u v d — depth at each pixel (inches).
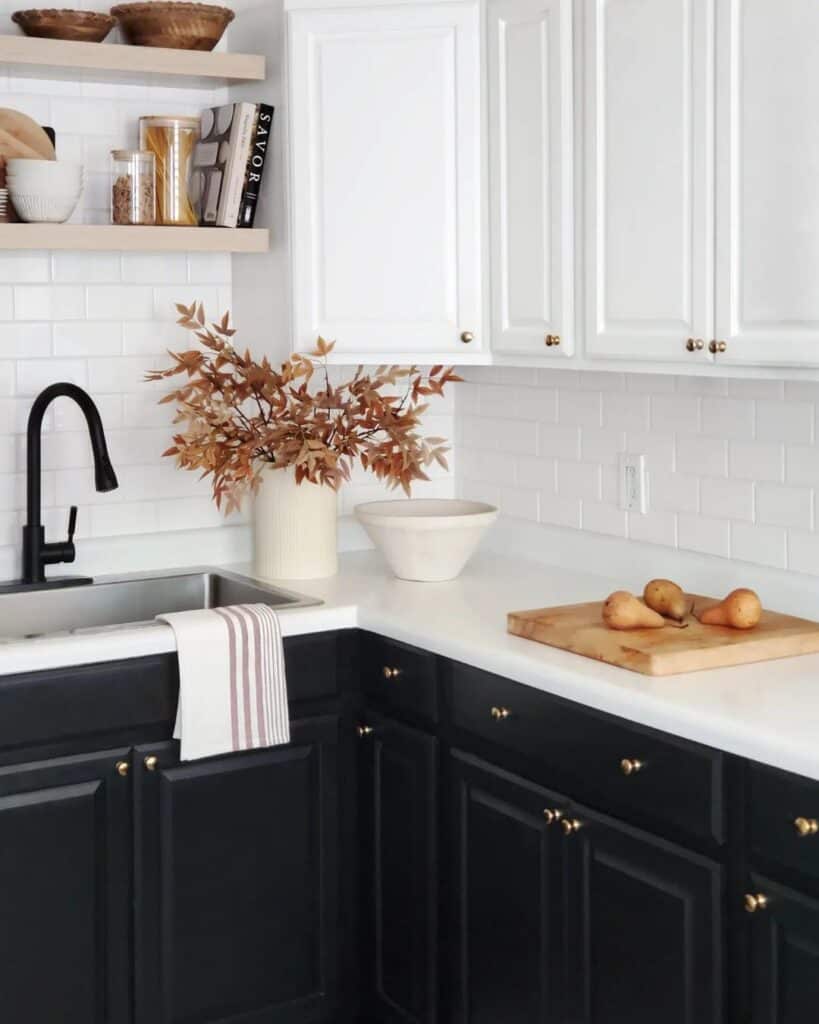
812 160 95.3
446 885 117.1
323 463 131.0
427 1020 119.7
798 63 95.7
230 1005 122.0
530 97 120.1
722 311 103.0
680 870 94.0
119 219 130.6
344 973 127.9
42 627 132.0
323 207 130.4
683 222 106.0
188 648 114.7
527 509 145.0
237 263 144.1
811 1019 85.6
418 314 129.5
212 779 119.1
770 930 87.8
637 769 95.7
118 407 140.2
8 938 111.9
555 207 118.3
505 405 146.6
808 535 114.9
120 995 117.0
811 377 98.3
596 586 131.9
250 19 138.3
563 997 104.9
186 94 140.5
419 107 127.1
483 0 124.3
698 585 125.5
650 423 129.4
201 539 142.9
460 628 115.5
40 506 132.8
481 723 110.7
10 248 124.6
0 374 134.3
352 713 126.0
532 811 106.9
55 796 112.7
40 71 130.0
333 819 125.7
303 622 121.3
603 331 114.8
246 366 131.6
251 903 122.2
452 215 127.7
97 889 115.2
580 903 102.6
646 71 107.8
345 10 127.8
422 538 131.5
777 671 100.8
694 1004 93.6
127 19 131.3
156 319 141.3
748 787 88.4
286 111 130.7
